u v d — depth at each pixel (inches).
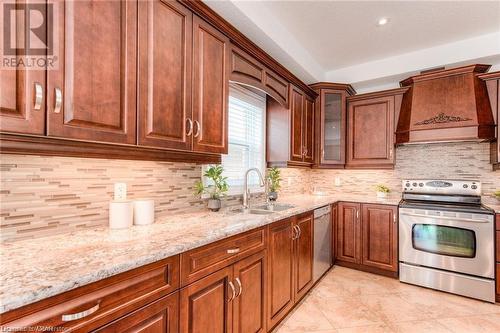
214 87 67.1
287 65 114.4
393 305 90.9
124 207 55.8
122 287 35.7
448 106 109.0
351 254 124.2
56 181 49.3
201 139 63.1
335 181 151.5
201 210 82.3
